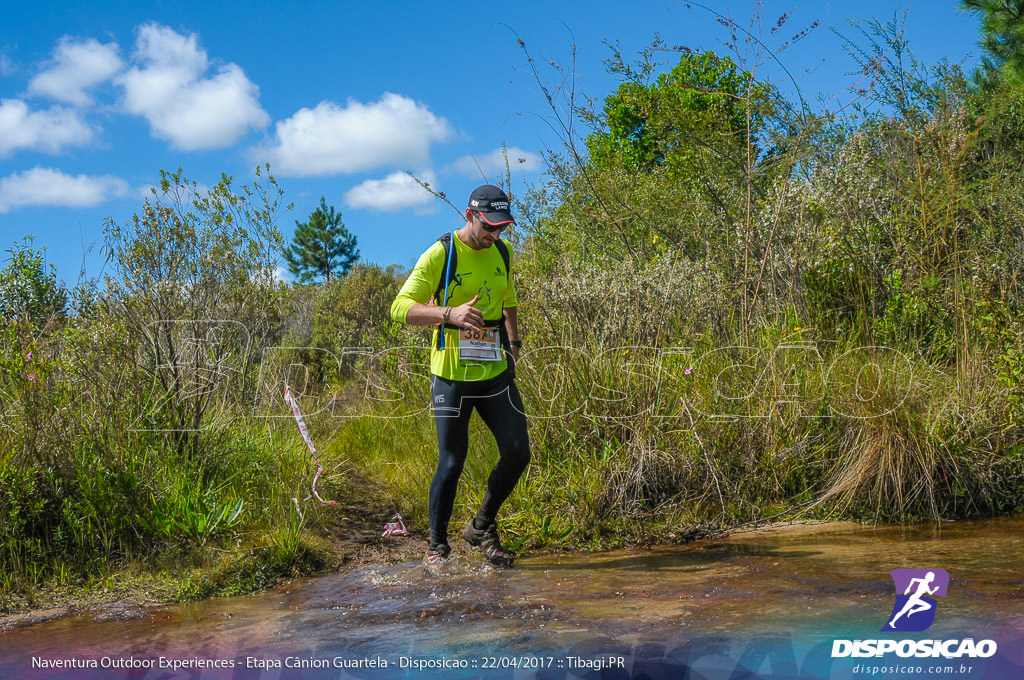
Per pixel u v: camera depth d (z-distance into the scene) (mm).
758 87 6223
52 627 3016
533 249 7496
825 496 4473
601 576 3369
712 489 4609
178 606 3277
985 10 9859
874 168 6727
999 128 6777
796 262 6074
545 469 4789
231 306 5195
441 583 3383
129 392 4535
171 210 4766
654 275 5934
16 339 4480
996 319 5012
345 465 5562
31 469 3787
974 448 4520
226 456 4723
